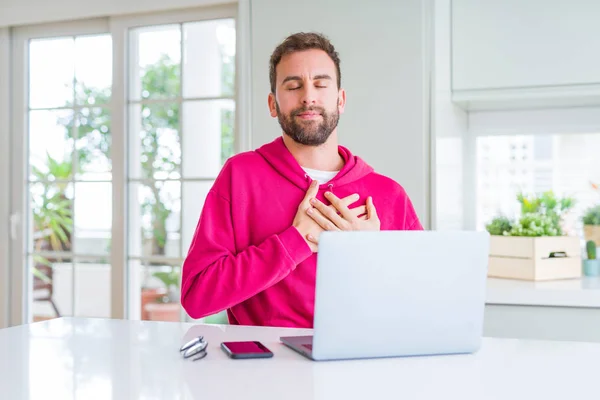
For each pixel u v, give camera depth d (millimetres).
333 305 1067
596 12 2346
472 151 2883
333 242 1053
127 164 2965
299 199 1596
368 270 1072
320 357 1077
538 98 2471
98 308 3045
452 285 1122
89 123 3049
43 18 2990
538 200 2691
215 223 1583
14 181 3156
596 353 1165
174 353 1139
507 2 2441
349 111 2408
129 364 1058
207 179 2850
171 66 2895
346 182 1658
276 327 1396
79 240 3070
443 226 2418
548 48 2398
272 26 2504
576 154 2744
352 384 937
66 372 1010
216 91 2848
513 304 2170
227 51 2814
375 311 1085
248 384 934
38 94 3135
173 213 2914
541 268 2340
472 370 1030
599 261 2516
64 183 3096
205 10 2770
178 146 2900
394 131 2354
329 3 2432
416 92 2328
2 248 3152
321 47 1567
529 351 1185
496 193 2861
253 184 1609
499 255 2453
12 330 1364
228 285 1418
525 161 2818
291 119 1566
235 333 1324
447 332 1129
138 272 2963
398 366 1058
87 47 3041
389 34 2361
